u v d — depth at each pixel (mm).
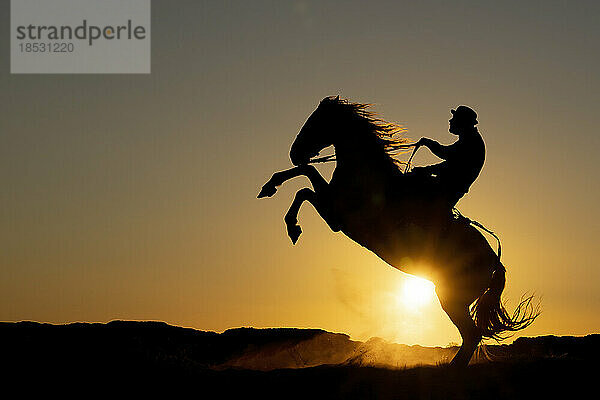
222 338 16531
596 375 12555
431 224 13094
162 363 13375
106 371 12766
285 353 16531
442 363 13656
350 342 17172
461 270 13188
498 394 11758
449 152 13203
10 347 13672
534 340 16469
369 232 13320
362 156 13391
